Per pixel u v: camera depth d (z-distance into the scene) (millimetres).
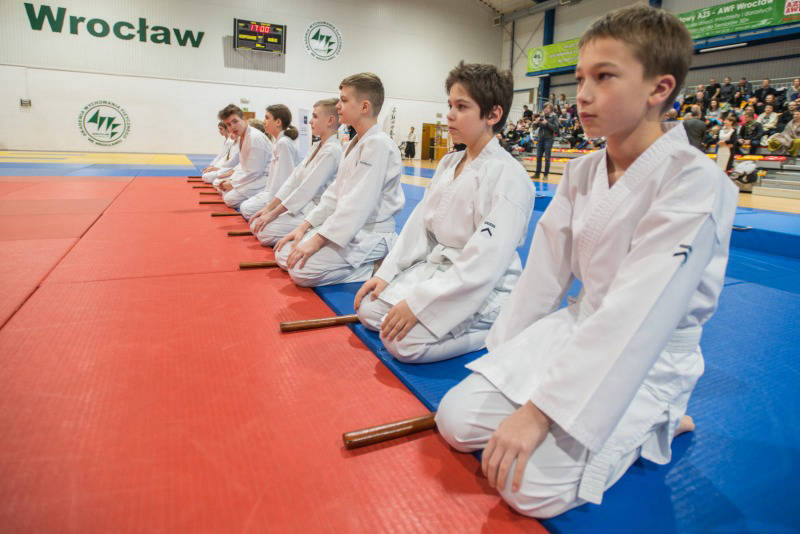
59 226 4547
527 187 1920
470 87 1850
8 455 1348
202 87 17672
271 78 18375
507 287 2199
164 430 1499
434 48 20703
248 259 3646
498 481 1086
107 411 1590
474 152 2025
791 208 7117
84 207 5727
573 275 1447
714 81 12820
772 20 11812
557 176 12688
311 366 1978
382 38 19656
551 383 1073
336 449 1440
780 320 2740
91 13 15898
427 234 2230
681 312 1037
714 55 14156
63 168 10852
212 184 8539
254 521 1147
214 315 2498
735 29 12602
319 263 2906
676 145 1135
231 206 5961
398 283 2154
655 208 1099
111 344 2104
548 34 19391
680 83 1108
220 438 1470
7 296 2617
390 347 1971
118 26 16266
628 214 1180
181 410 1615
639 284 1048
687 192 1071
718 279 1191
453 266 1837
